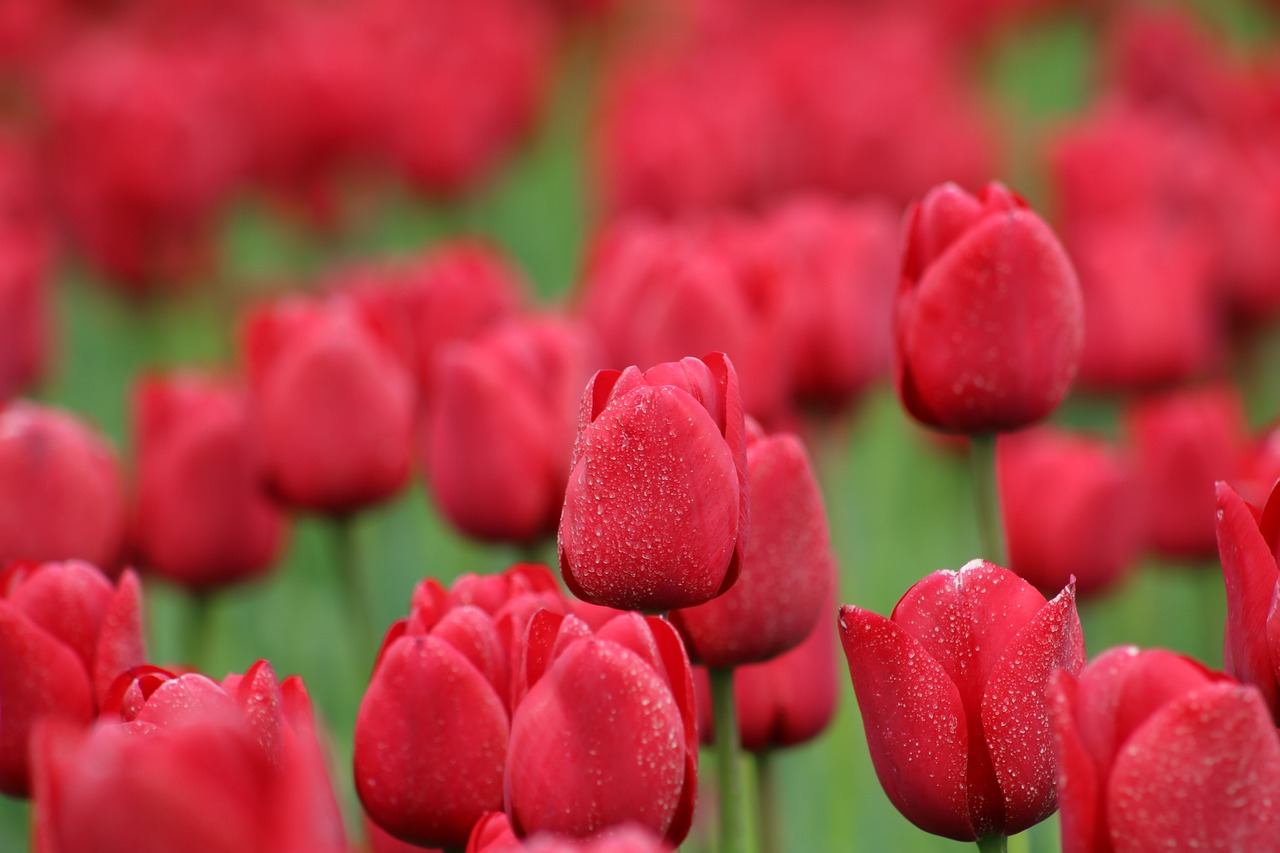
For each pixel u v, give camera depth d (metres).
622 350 1.62
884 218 2.57
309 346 1.47
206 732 1.06
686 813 1.18
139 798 1.05
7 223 2.57
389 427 1.49
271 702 1.17
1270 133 2.72
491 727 1.21
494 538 1.46
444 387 1.45
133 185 2.82
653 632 1.19
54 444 1.43
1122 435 1.98
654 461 1.20
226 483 1.53
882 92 2.83
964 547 1.98
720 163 2.60
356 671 1.53
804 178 2.69
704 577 1.22
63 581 1.25
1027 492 1.53
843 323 1.66
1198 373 2.13
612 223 2.66
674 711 1.17
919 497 2.53
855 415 1.92
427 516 2.18
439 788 1.22
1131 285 1.89
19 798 1.27
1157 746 1.14
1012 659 1.19
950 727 1.19
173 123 2.81
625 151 2.60
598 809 1.17
